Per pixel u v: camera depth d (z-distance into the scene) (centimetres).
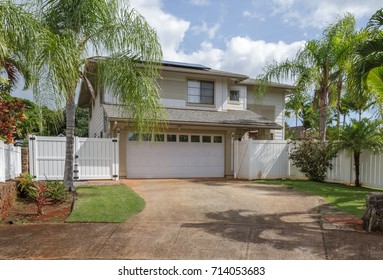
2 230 511
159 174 1319
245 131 1464
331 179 1181
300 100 1334
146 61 795
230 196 836
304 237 476
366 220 509
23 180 763
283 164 1339
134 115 808
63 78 595
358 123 1050
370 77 660
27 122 1080
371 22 712
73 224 546
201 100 1513
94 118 1716
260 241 458
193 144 1384
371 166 1028
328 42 1228
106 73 783
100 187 952
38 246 432
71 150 830
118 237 474
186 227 532
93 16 739
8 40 536
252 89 1741
